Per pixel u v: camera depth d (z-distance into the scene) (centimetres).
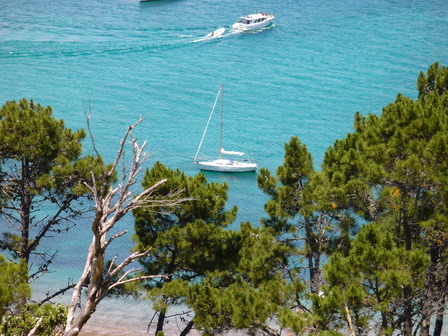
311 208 6806
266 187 7331
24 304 4375
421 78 8281
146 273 6762
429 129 5994
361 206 6519
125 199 2289
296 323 4891
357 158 6331
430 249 6150
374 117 6800
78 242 13138
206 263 6744
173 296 6225
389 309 5325
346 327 5578
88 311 2188
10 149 6794
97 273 2203
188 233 6488
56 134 7250
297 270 6900
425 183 5781
